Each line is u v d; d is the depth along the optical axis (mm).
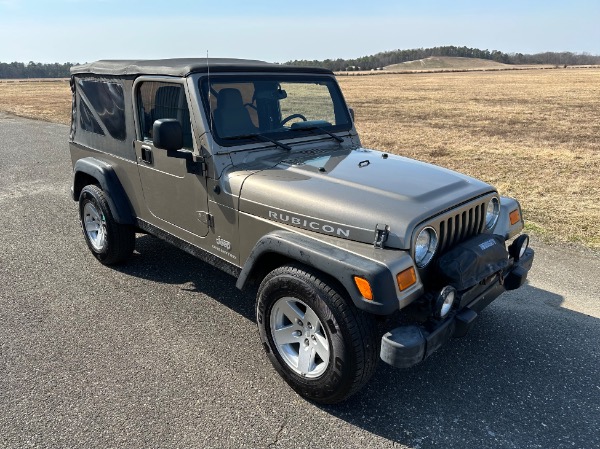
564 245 5570
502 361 3465
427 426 2846
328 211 2891
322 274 2818
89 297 4324
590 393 3133
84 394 3064
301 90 4039
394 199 2873
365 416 2922
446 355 3539
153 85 3791
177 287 4535
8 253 5285
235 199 3334
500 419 2902
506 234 3580
